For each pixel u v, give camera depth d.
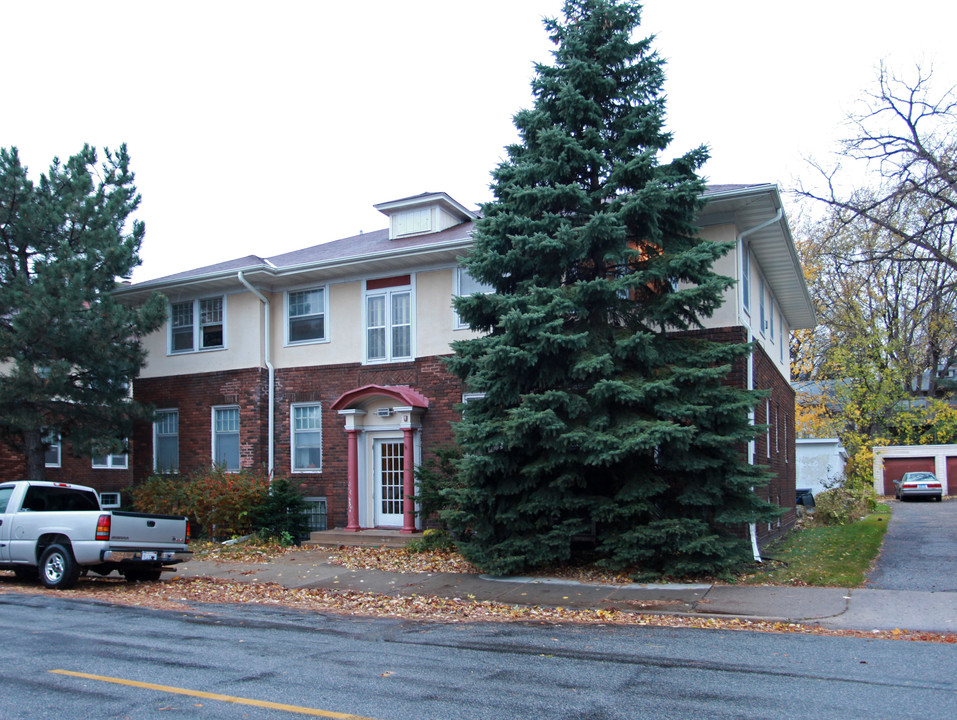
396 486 19.25
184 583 14.23
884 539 18.22
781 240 17.56
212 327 22.06
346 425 19.53
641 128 13.82
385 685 6.83
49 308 18.30
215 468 20.56
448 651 8.35
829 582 12.10
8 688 6.75
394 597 12.52
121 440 20.91
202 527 20.03
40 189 20.02
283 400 21.02
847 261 19.83
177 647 8.55
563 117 14.45
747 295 17.00
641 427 12.30
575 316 14.12
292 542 19.09
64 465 25.55
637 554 12.57
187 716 5.92
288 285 21.31
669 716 5.87
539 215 14.17
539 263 13.98
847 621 9.73
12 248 19.98
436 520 18.39
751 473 13.17
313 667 7.55
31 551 13.73
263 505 19.44
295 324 21.23
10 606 11.59
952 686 6.72
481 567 13.49
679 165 14.25
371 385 19.30
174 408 22.45
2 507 14.35
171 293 22.38
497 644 8.76
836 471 33.12
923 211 18.30
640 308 14.01
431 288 19.33
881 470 46.09
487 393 13.75
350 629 9.84
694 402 12.92
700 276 13.36
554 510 13.16
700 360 13.30
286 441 20.86
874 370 37.06
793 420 25.70
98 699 6.40
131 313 19.91
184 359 22.34
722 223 15.77
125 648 8.48
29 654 8.14
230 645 8.69
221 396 21.58
